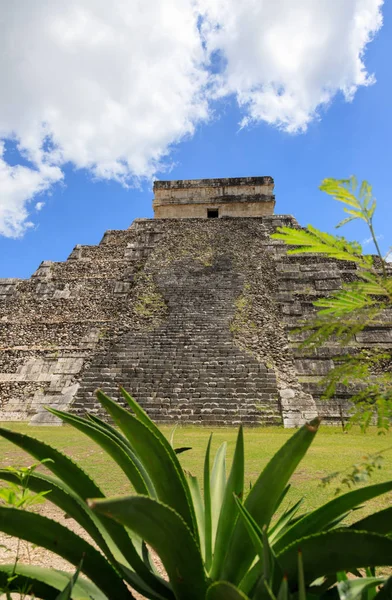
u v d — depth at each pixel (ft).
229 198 100.94
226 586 4.81
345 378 6.54
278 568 5.39
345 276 73.67
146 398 50.31
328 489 19.92
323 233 5.85
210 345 58.54
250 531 5.70
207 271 76.95
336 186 5.36
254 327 63.10
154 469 6.43
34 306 74.38
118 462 7.63
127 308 69.62
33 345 64.59
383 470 23.50
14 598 8.88
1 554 13.35
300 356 57.62
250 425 45.96
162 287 73.31
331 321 6.17
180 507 6.47
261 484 6.42
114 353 58.80
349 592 5.52
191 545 5.62
